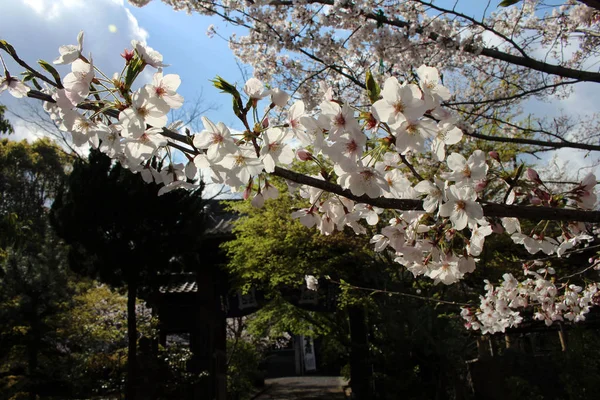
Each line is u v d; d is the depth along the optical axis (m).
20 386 8.17
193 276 10.63
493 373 6.97
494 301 3.65
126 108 1.13
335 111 1.19
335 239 7.02
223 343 9.26
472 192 1.31
